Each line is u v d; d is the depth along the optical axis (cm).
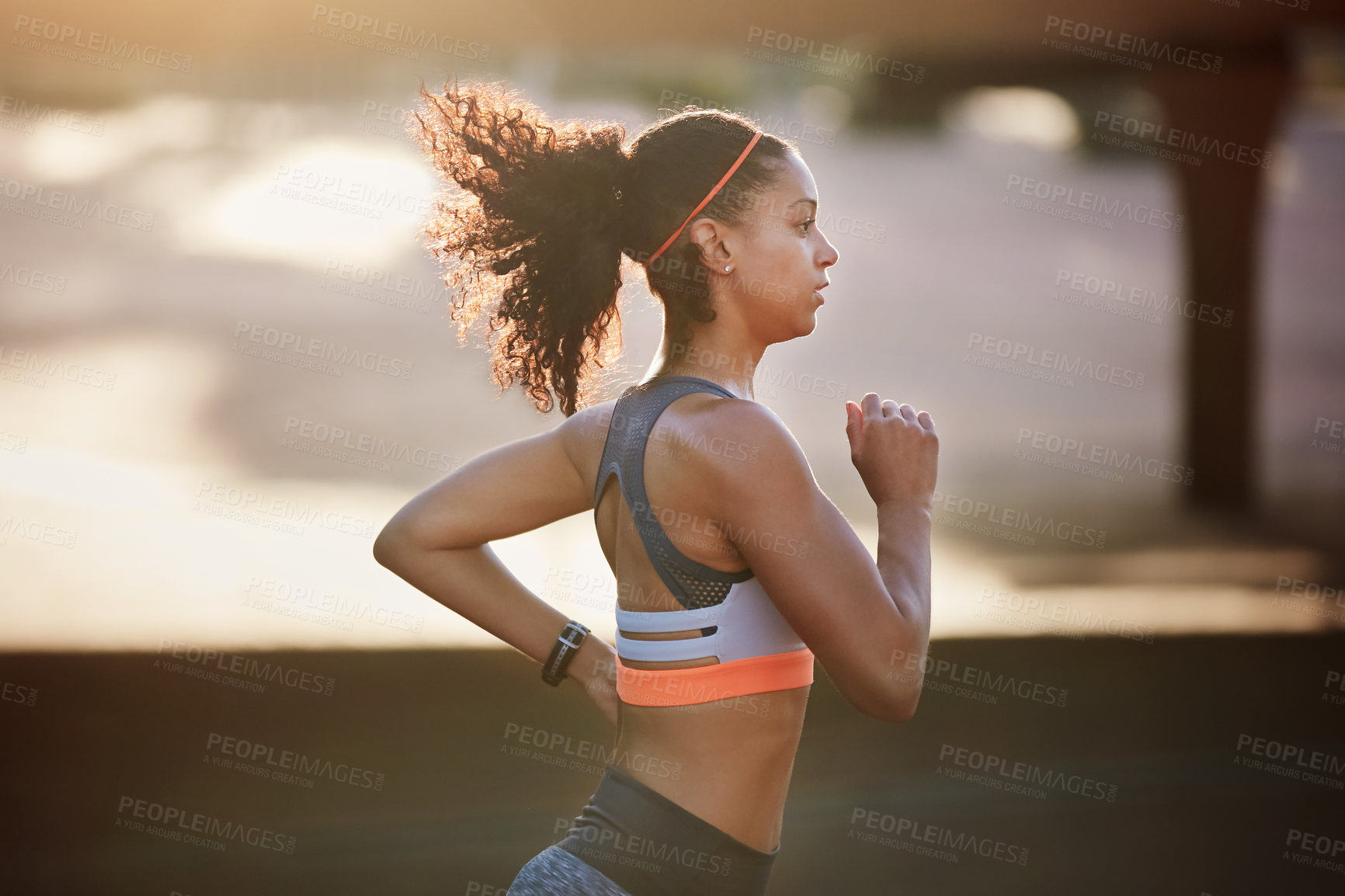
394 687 1138
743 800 288
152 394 2364
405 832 852
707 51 1502
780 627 291
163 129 4800
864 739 1098
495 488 336
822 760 1050
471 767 977
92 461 1898
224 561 1465
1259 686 1232
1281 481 2147
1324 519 1911
